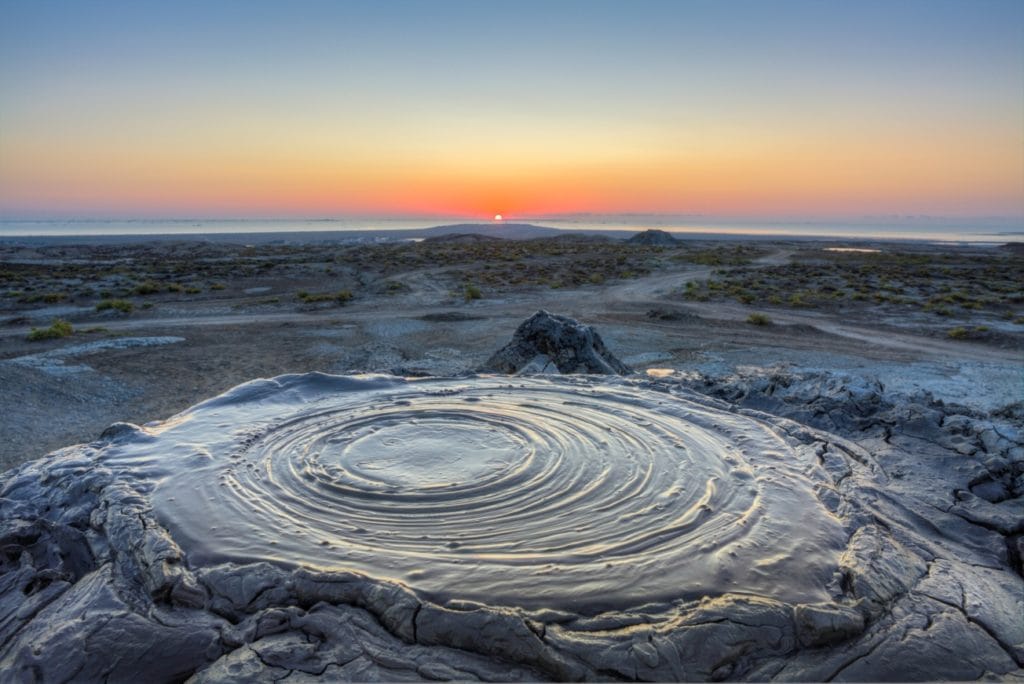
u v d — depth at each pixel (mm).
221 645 2963
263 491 4453
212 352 18047
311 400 6695
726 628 2984
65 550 3951
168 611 3244
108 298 29906
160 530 3898
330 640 2965
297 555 3609
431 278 38656
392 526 3957
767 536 3838
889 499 4520
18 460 9805
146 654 2930
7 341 19406
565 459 5004
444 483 4566
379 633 3012
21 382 13125
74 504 4434
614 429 5707
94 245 87000
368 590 3199
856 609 3193
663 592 3248
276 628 3043
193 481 4602
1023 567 3873
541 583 3312
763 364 16391
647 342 19500
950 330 21203
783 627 3045
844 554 3703
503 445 5332
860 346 18938
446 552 3641
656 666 2777
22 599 3594
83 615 3232
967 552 3975
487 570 3439
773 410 6770
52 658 2943
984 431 5723
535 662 2822
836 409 6562
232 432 5641
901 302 27797
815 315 25156
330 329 21938
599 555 3596
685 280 38531
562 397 6746
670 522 3990
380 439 5473
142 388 14078
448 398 6715
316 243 97375
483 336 20484
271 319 24328
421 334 20938
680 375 8344
